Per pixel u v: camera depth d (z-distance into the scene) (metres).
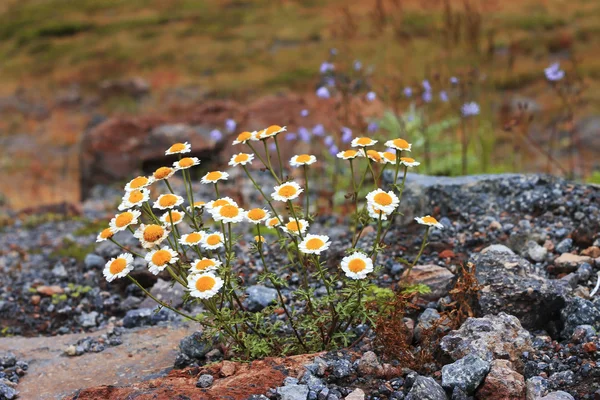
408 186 1.36
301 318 1.07
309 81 5.21
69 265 1.51
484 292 1.06
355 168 1.89
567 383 0.94
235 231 1.54
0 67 6.93
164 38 7.20
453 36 2.07
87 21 8.11
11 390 1.07
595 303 1.04
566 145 3.17
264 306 1.18
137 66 6.36
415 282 1.16
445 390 0.93
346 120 1.77
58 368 1.13
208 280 0.93
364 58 3.79
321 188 1.96
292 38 6.51
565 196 1.30
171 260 0.95
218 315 1.00
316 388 0.93
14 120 5.36
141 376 1.08
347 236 1.40
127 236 1.56
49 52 7.21
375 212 1.01
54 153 4.53
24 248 1.69
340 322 1.04
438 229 1.30
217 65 6.00
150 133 2.64
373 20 2.36
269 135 1.02
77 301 1.38
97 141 2.68
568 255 1.18
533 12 6.04
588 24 5.55
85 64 6.67
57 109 5.55
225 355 1.06
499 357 0.96
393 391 0.94
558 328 1.04
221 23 7.46
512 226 1.27
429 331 1.01
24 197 3.38
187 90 5.38
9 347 1.21
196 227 1.02
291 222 1.00
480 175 1.36
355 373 0.96
